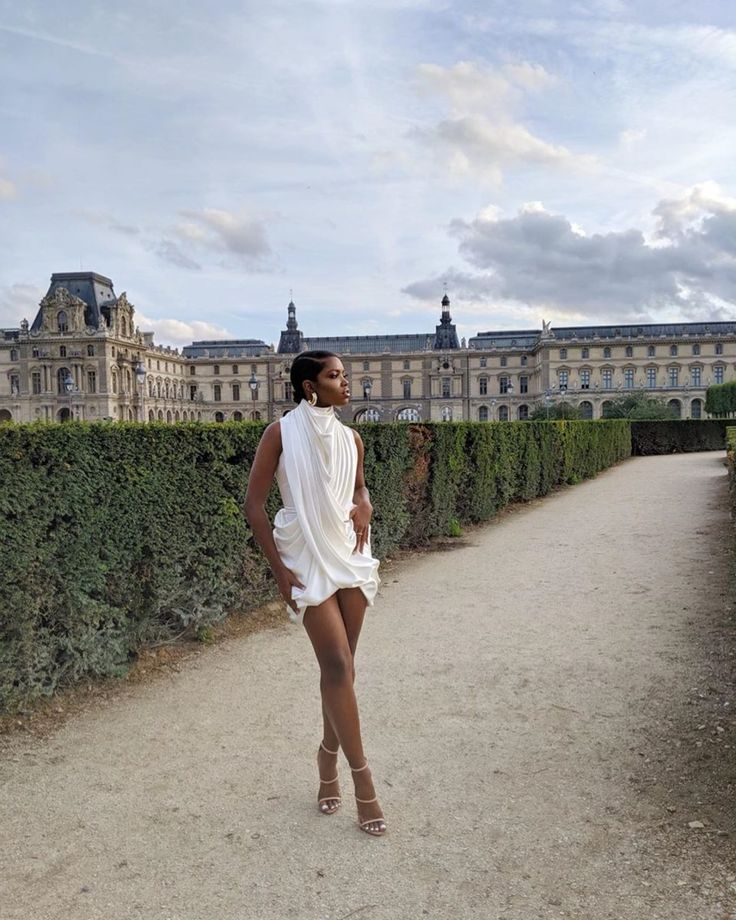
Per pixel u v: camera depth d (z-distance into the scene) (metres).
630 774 5.26
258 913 3.85
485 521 18.45
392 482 13.08
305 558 4.34
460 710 6.55
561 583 11.40
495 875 4.13
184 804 4.97
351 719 4.40
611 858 4.26
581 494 24.94
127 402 126.44
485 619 9.51
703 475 31.34
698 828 4.49
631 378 133.12
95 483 6.96
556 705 6.61
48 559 6.54
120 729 6.24
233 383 150.50
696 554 13.23
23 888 4.08
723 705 6.35
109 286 133.50
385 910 3.86
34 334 121.88
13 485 6.14
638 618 9.27
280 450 4.43
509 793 5.05
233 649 8.37
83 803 5.00
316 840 4.51
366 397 148.88
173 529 7.95
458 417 147.00
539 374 139.25
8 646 6.26
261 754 5.73
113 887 4.08
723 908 3.78
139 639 7.73
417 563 13.34
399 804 4.93
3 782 5.31
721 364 130.25
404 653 8.18
